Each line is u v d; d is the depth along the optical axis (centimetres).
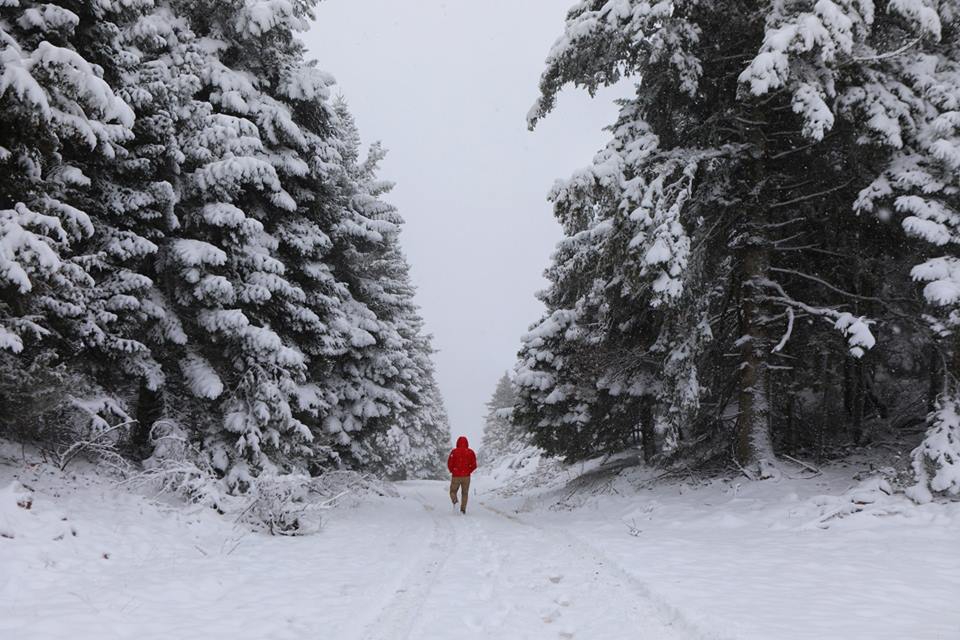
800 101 984
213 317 1099
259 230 1138
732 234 1323
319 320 1345
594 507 1384
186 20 1230
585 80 1244
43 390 734
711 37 1233
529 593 559
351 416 1748
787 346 1340
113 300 933
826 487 1057
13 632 390
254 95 1303
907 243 1132
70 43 831
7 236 671
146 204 1000
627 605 514
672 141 1316
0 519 599
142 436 1138
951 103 997
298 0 1398
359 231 1698
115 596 496
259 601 517
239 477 1088
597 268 1211
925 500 875
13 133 734
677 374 1205
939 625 426
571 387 1606
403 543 873
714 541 825
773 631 406
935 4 1054
